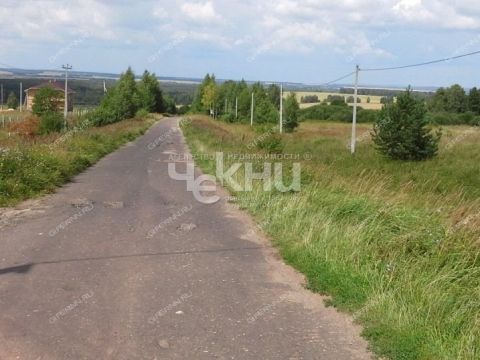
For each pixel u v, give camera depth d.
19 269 6.37
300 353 4.36
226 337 4.63
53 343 4.38
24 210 10.05
